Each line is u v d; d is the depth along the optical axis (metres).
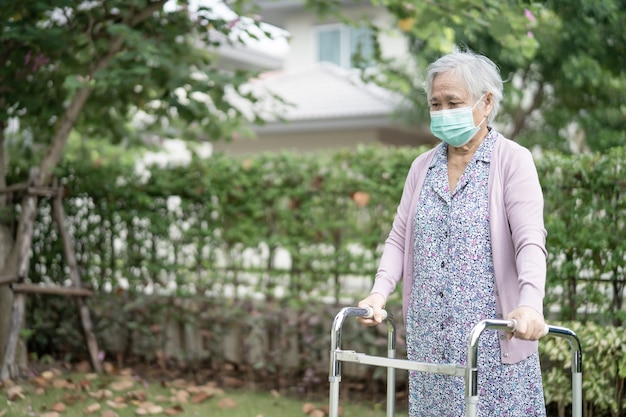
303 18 16.59
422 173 3.15
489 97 3.01
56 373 6.14
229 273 6.39
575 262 4.99
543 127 10.62
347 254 5.87
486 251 2.92
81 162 7.01
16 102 6.16
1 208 6.41
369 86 13.65
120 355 6.64
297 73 14.77
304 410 5.33
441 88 2.96
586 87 8.99
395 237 3.22
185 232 6.50
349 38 16.17
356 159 5.84
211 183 6.38
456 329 2.94
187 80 6.04
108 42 6.37
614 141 7.90
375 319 3.03
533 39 5.46
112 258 6.80
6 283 6.07
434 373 2.91
